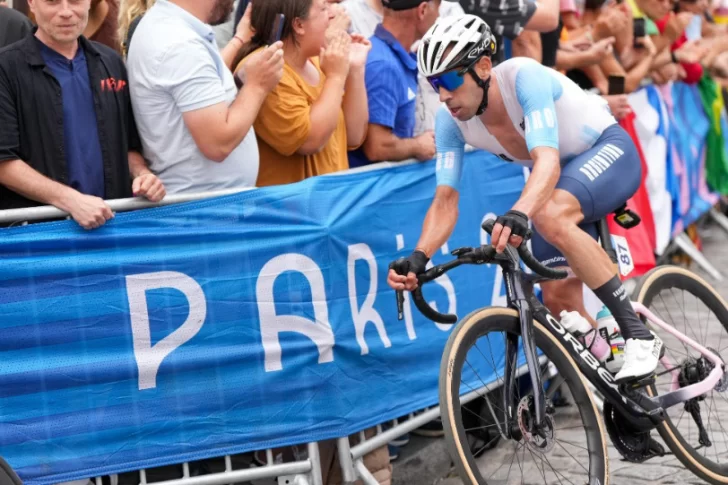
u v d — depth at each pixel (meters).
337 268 5.09
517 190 6.58
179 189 4.93
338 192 5.18
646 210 8.95
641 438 5.10
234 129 4.82
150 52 4.80
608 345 5.11
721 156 10.50
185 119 4.81
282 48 5.34
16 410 4.46
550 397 5.36
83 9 4.58
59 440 4.52
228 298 4.80
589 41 8.00
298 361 4.93
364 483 5.23
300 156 5.51
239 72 5.30
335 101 5.38
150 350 4.66
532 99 4.55
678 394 5.14
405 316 5.54
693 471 5.30
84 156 4.66
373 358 5.27
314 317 4.98
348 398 5.10
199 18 4.99
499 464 5.84
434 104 6.35
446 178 4.95
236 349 4.81
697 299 5.89
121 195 4.80
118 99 4.80
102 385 4.58
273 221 4.91
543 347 4.71
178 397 4.71
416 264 4.54
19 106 4.50
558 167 4.45
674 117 9.71
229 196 4.82
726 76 10.55
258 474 4.88
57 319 4.50
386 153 5.75
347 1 6.41
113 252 4.60
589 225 5.16
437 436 6.31
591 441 4.76
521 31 6.89
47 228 4.47
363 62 5.66
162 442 4.68
